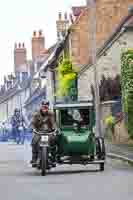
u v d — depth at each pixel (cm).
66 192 1542
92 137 2138
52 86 6856
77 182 1778
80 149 2103
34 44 9188
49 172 2144
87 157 2128
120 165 2406
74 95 5159
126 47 3803
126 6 4925
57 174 2058
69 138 2100
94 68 3331
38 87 8481
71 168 2298
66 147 2094
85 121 2167
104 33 4947
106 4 4969
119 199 1400
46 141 2022
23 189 1636
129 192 1531
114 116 3872
